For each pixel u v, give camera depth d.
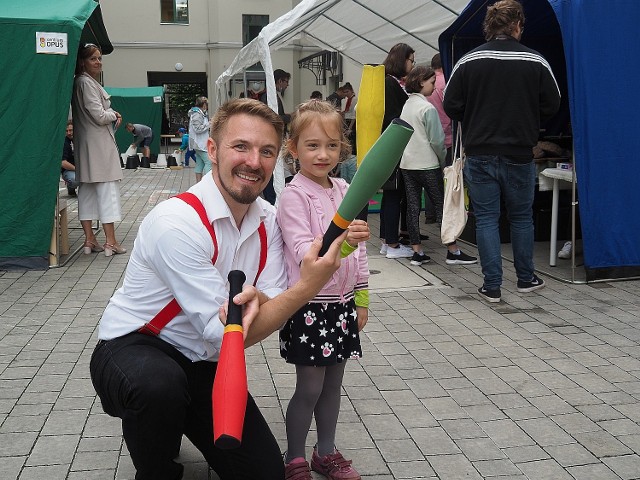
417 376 4.05
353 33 10.64
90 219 7.41
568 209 7.66
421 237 8.02
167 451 2.35
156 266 2.34
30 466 3.02
